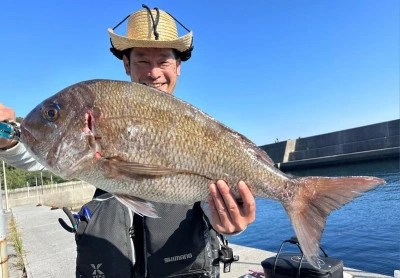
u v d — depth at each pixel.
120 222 1.04
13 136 0.86
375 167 15.93
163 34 1.14
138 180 0.82
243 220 0.85
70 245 3.58
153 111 0.84
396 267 3.72
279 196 0.92
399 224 5.55
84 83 0.88
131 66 1.17
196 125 0.87
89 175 0.83
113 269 1.00
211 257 1.03
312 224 0.90
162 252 1.00
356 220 6.15
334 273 1.48
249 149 0.91
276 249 4.80
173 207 1.03
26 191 16.97
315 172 18.88
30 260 3.08
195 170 0.85
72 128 0.83
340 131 19.06
